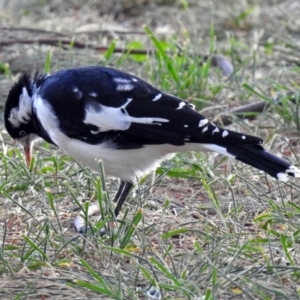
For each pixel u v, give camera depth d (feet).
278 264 27.86
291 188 33.47
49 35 57.88
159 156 31.81
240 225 31.40
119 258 28.45
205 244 29.45
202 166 36.06
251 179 35.86
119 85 31.35
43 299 25.85
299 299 24.93
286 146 40.11
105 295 25.84
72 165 36.50
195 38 54.49
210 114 44.19
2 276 27.50
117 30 58.85
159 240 29.35
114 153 31.45
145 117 30.76
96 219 32.78
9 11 63.31
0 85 48.52
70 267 28.17
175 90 46.14
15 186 35.14
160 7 65.72
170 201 33.55
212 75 50.44
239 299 25.39
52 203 30.12
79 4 66.28
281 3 65.77
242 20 61.67
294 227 30.42
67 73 32.07
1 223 32.48
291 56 53.57
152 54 50.03
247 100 46.37
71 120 31.37
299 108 42.86
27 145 35.63
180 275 26.58
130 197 34.76
